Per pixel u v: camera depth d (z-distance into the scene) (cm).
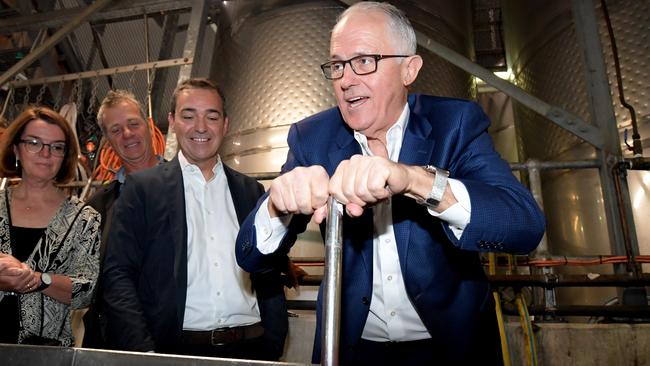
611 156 289
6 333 184
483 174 132
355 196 102
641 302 267
